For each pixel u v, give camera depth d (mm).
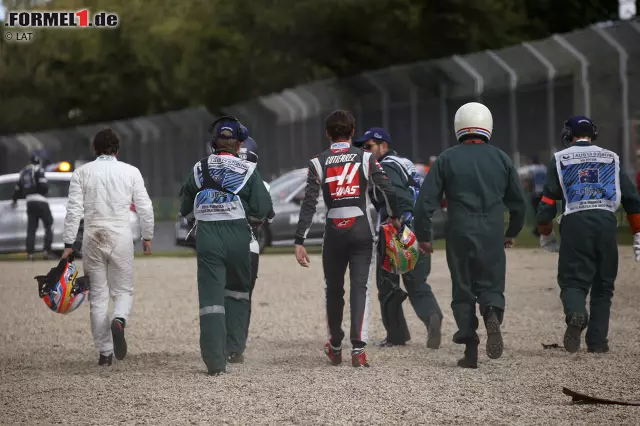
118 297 14094
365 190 13344
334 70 68562
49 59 87375
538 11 68375
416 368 13094
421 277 15070
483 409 10430
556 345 14734
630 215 14398
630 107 37938
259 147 58469
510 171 13133
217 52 67375
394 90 47812
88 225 14055
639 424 9633
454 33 63250
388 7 62750
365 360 13281
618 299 20375
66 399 11328
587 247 14094
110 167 14164
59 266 14055
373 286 24000
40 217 33781
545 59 40875
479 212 13039
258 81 67125
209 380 12391
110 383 12328
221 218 12992
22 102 92438
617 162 14328
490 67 43031
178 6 72250
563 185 14305
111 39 83438
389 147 15320
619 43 38000
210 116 61625
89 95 87688
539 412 10234
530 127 41906
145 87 85625
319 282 25047
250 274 14000
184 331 17297
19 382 12500
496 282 13016
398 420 9977
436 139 45625
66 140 75188
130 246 14117
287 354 14609
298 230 13406
